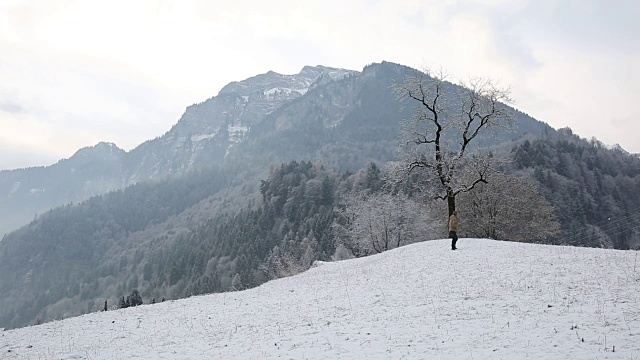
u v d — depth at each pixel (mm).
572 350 11883
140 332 20328
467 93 41000
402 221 68438
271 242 129250
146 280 163000
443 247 30734
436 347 13336
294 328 17312
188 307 25156
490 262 24094
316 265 41500
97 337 20359
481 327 14547
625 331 12695
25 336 22062
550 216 60812
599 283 17734
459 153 40594
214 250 139875
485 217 54625
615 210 125625
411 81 41250
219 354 15195
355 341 14797
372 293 21594
